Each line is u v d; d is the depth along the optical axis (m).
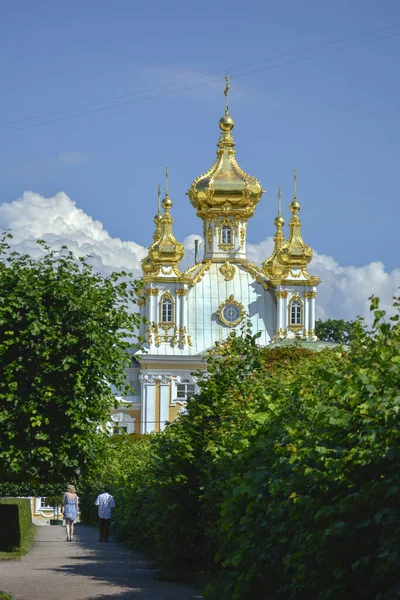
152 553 40.47
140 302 36.47
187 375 140.00
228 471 23.12
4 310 33.59
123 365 35.41
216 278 145.75
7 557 38.78
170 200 146.12
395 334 15.11
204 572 30.67
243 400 28.02
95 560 39.50
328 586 15.93
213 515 27.89
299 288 143.50
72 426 34.28
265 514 19.66
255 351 32.62
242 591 20.02
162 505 32.75
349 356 16.80
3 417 33.78
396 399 13.88
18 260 35.47
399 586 14.19
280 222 151.38
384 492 14.16
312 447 15.80
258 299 145.50
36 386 34.06
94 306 34.47
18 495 82.69
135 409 140.50
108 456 36.44
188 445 29.98
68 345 34.28
